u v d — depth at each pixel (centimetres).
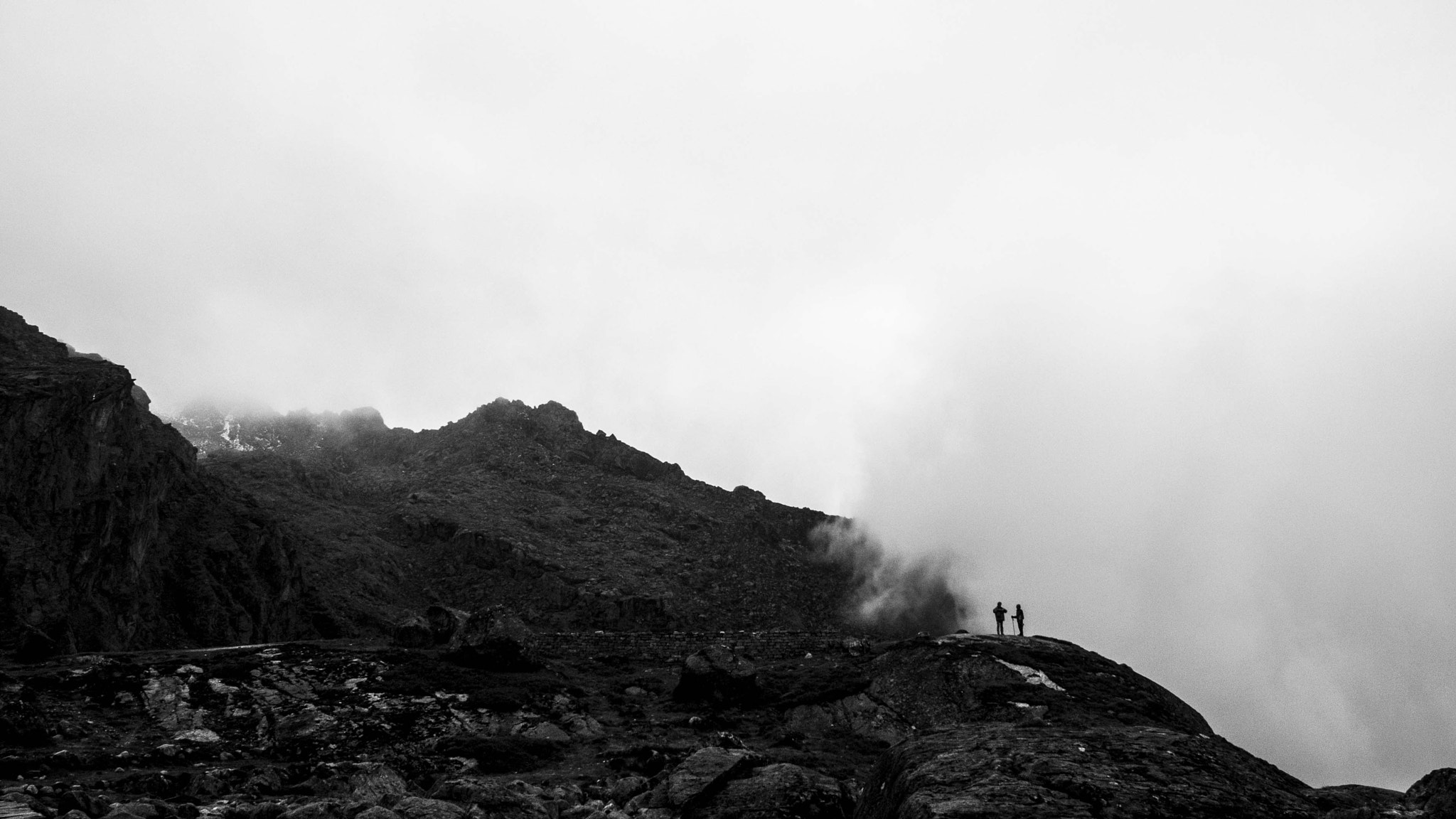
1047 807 1011
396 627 4812
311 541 8762
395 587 8925
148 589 6100
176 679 3641
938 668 4400
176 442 7594
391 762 2928
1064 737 1242
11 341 6575
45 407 5497
